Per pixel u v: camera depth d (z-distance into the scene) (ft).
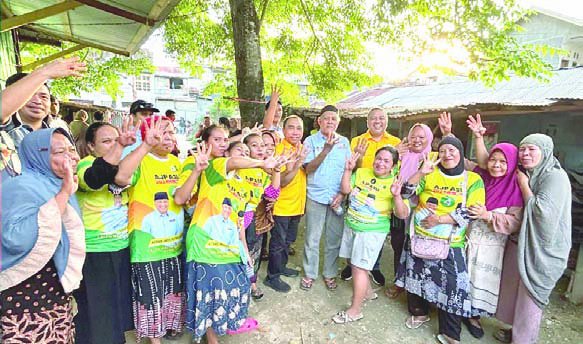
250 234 10.07
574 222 11.76
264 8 20.29
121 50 25.76
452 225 8.99
